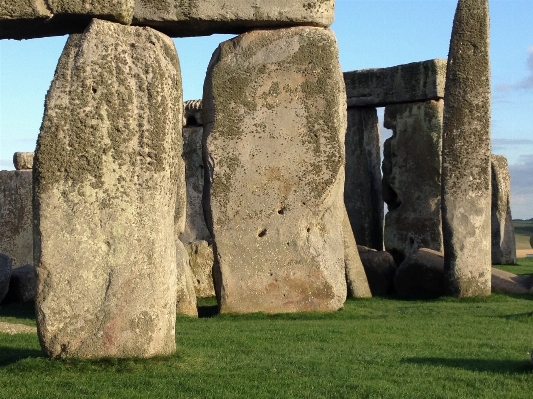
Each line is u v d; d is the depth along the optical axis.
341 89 12.78
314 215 12.68
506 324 11.13
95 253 7.32
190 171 19.66
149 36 7.54
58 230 7.27
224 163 12.68
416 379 7.54
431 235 19.41
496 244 23.73
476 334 10.27
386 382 7.41
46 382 6.99
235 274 12.62
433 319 11.68
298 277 12.62
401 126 19.86
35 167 7.27
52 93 7.30
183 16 12.15
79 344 7.36
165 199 7.51
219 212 12.66
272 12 12.44
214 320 11.84
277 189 12.66
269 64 12.63
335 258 12.76
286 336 9.85
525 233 49.59
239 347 8.99
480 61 14.90
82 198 7.28
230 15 12.30
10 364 7.47
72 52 7.35
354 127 20.62
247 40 12.67
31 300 14.54
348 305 13.77
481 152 14.92
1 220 18.52
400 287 16.11
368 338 9.86
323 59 12.65
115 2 7.41
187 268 12.90
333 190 12.71
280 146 12.65
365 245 20.56
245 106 12.66
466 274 14.87
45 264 7.27
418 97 19.53
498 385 7.38
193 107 19.86
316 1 12.57
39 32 7.75
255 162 12.65
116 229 7.34
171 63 7.70
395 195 20.12
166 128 7.48
